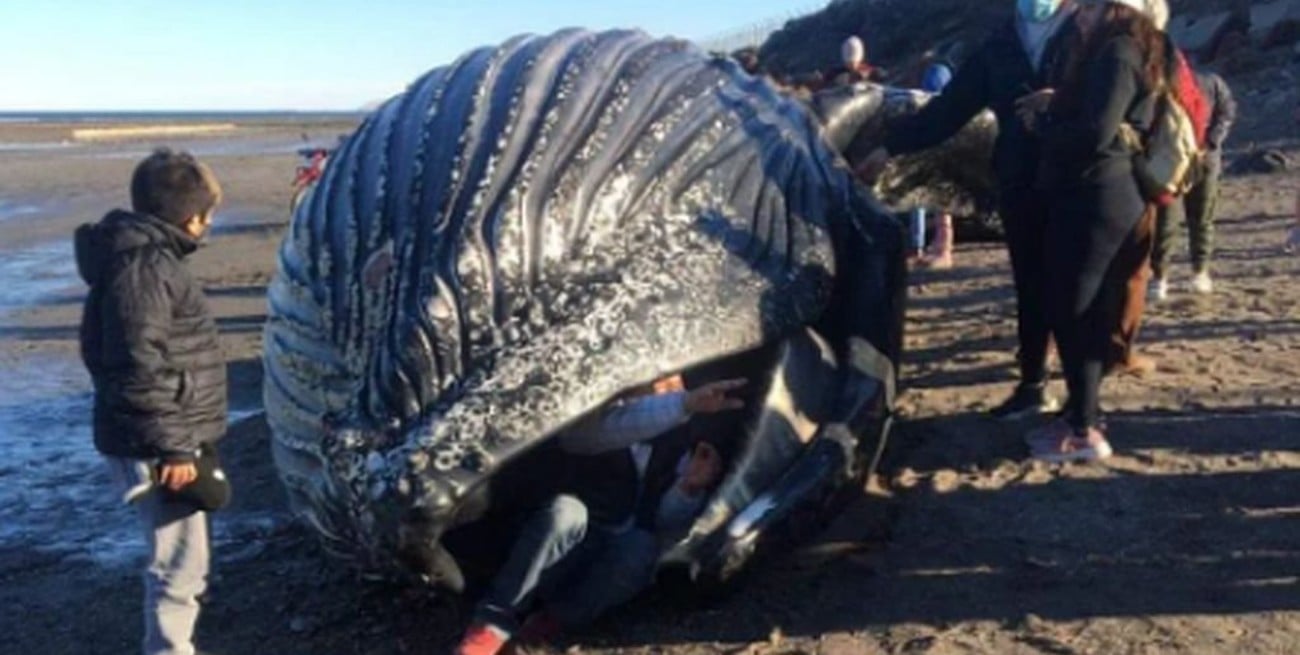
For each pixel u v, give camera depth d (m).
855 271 6.37
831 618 5.27
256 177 43.84
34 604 6.30
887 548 5.85
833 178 6.58
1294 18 29.72
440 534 4.83
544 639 5.25
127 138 92.31
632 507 5.36
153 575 5.02
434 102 5.94
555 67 6.06
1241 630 4.90
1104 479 6.33
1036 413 7.21
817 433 5.67
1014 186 6.78
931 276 11.95
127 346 4.70
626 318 5.23
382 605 5.79
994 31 6.95
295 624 5.68
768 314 5.63
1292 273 10.93
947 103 6.96
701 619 5.36
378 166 5.79
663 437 5.43
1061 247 6.32
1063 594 5.30
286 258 5.99
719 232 5.80
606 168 5.68
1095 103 6.06
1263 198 15.88
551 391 4.89
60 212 31.53
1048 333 7.09
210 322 4.94
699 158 5.98
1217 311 9.50
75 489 8.27
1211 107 9.66
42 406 10.61
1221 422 6.96
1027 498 6.21
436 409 4.83
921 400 7.79
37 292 17.41
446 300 5.06
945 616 5.20
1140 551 5.61
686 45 6.91
